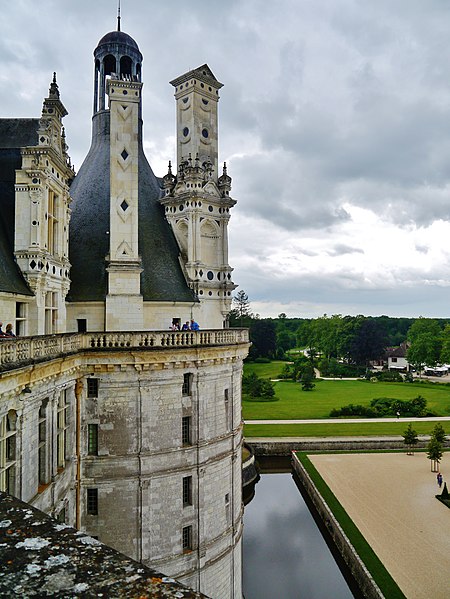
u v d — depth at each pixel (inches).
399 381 5925.2
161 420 1251.2
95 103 1838.1
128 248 1448.1
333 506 2039.9
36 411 922.7
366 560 1571.1
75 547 156.7
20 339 823.1
